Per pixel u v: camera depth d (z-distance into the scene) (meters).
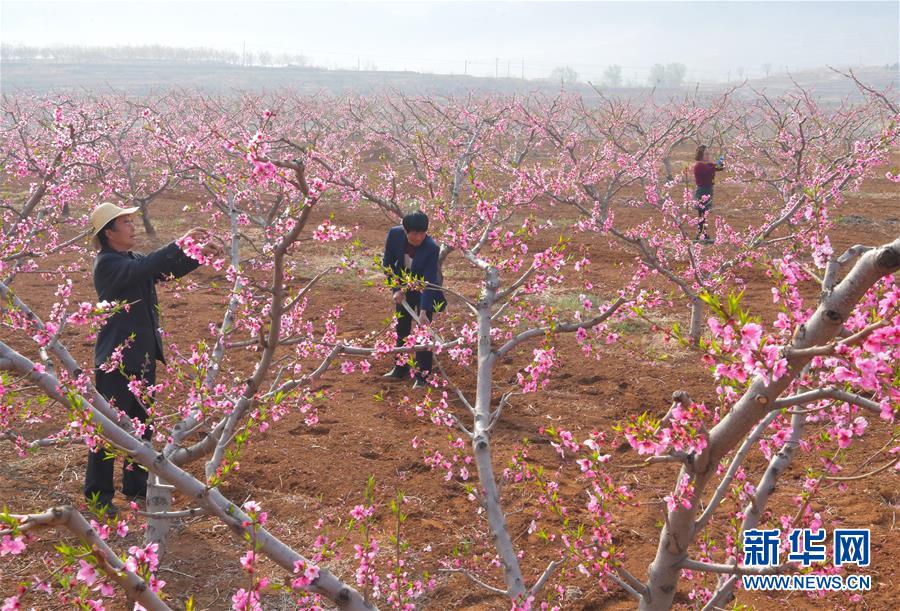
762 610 4.07
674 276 7.98
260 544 2.72
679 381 7.37
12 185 19.59
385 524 4.92
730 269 7.81
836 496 5.16
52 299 10.23
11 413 4.15
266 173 2.60
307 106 29.50
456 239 4.23
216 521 4.98
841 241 13.77
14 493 5.12
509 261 4.12
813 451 5.68
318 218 16.75
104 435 2.92
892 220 15.86
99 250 4.86
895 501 5.10
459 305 9.64
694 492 2.50
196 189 21.17
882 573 4.32
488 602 4.16
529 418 6.61
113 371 4.74
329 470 5.64
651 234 9.12
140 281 4.74
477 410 3.30
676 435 2.34
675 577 2.75
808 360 2.19
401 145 17.64
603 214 12.73
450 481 5.48
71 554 2.03
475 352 8.06
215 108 26.86
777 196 18.69
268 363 3.26
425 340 4.45
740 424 2.34
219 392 3.81
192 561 4.51
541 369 3.42
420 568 4.44
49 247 7.33
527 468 3.21
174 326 8.98
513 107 15.00
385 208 6.79
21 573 4.24
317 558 2.92
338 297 10.46
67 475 5.45
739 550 2.93
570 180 10.60
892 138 7.82
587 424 6.47
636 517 4.99
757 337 2.03
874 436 5.92
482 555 4.43
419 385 7.33
